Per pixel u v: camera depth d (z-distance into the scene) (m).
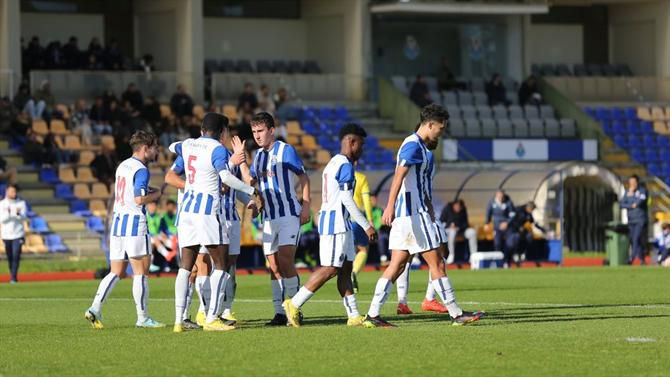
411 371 28.83
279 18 135.25
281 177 39.16
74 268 90.56
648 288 59.44
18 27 111.31
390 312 45.50
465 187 95.50
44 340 36.41
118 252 40.22
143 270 40.22
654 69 143.12
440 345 33.00
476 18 137.12
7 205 79.06
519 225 91.31
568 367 29.16
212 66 129.25
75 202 99.75
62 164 103.88
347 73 130.88
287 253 39.19
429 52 136.12
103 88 114.50
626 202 89.88
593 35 147.62
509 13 132.12
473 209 96.19
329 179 38.34
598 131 125.75
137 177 39.66
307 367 29.62
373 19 133.75
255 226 89.31
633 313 43.66
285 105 120.44
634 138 131.38
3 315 47.28
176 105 112.25
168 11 124.56
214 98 120.44
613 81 137.50
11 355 33.00
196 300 53.38
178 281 37.97
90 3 126.56
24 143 103.25
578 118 127.44
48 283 75.50
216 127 37.88
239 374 28.83
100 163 102.88
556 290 58.34
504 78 136.00
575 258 98.50
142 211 40.25
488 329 37.25
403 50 135.25
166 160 106.12
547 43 146.62
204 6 132.38
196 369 29.66
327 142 118.00
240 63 130.88
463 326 38.28
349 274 38.84
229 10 133.38
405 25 135.00
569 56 147.38
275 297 39.78
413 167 37.69
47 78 111.88
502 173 94.81
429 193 38.25
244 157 38.62
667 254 89.19
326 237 38.25
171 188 87.25
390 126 123.38
